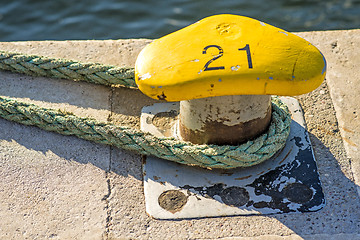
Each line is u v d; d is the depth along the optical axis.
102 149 2.81
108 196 2.60
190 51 2.41
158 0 6.68
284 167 2.67
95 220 2.50
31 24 6.50
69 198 2.59
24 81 3.19
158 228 2.46
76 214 2.52
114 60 3.33
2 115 2.93
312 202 2.52
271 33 2.46
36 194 2.60
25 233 2.45
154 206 2.53
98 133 2.78
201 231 2.44
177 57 2.40
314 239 2.39
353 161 2.71
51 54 3.36
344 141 2.81
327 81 3.14
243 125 2.58
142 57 2.49
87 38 6.29
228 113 2.52
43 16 6.60
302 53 2.41
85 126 2.79
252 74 2.32
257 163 2.64
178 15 6.49
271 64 2.35
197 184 2.61
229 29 2.48
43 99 3.09
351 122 2.91
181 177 2.65
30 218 2.51
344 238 2.39
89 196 2.59
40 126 2.88
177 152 2.63
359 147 2.78
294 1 6.63
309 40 3.44
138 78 2.44
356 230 2.42
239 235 2.42
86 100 3.09
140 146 2.70
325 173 2.66
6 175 2.68
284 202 2.53
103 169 2.71
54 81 3.20
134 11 6.55
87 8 6.63
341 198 2.54
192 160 2.63
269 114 2.68
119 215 2.52
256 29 2.48
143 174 2.67
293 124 2.88
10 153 2.78
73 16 6.56
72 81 3.20
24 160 2.75
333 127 2.88
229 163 2.59
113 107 3.04
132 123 2.96
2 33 6.42
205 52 2.39
